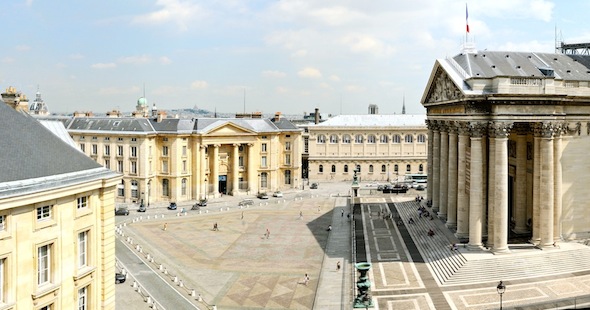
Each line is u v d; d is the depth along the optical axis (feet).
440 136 277.03
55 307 106.22
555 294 168.14
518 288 175.32
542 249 203.00
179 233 284.41
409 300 169.37
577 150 215.10
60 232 107.14
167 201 389.19
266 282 198.29
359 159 502.79
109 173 124.57
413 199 364.38
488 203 207.51
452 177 241.35
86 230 116.98
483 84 205.57
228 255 238.07
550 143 203.10
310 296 181.68
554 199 209.36
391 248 235.61
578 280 181.16
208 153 402.72
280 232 284.61
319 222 309.22
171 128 388.16
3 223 94.53
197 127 396.98
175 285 195.00
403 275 195.83
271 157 433.89
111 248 125.29
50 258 106.11
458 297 169.89
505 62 238.07
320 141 508.12
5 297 94.63
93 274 119.03
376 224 288.30
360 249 236.22
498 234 197.98
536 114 200.75
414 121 510.99
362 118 517.96
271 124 444.55
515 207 237.04
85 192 116.16
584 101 212.23
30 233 99.30
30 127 118.62
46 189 100.94
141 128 379.55
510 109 198.90
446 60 243.40
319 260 226.79
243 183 424.87
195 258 233.55
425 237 242.99
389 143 502.38
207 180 402.31
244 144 419.54
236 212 348.38
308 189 454.40
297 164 452.76
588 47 303.07
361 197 396.57
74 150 124.16
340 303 173.17
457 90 216.95
